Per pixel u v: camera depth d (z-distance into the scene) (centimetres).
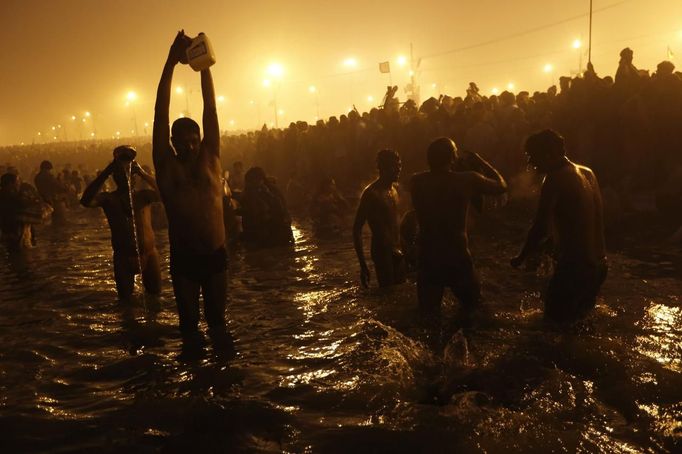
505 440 258
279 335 432
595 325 406
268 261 770
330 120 1698
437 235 448
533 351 364
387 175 543
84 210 1845
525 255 432
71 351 422
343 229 1029
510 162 1158
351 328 436
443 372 343
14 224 1026
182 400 321
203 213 436
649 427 264
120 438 279
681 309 436
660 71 1016
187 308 445
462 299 457
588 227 409
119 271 579
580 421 274
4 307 576
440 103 1485
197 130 445
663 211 866
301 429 279
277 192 937
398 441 263
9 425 298
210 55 433
